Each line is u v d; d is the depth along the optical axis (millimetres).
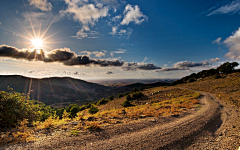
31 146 3826
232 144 4613
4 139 4016
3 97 5766
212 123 7492
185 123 7305
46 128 5660
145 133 5586
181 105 14289
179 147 4438
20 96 6555
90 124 6348
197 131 6047
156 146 4367
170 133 5660
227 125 7098
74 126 6195
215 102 16781
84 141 4508
